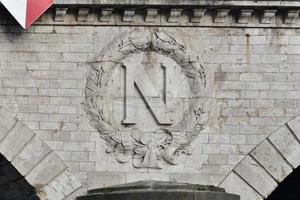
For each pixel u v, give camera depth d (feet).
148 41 131.03
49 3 129.39
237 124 130.93
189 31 131.64
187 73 131.23
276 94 131.34
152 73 131.03
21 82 130.31
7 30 130.82
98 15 131.03
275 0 130.00
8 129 129.70
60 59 130.93
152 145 130.11
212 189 109.60
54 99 130.31
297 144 130.82
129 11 130.31
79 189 129.18
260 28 132.05
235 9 130.93
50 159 129.49
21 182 137.69
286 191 169.99
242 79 131.44
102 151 130.00
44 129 130.00
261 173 130.41
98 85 130.52
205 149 130.41
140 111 130.52
